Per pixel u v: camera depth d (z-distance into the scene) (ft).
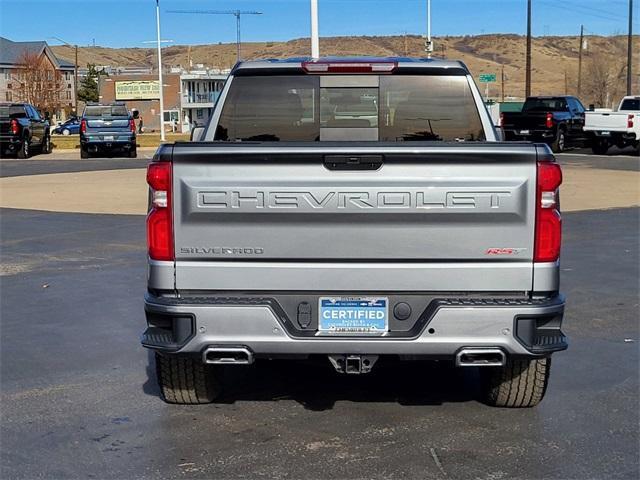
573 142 114.42
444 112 20.71
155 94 333.62
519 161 15.81
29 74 355.36
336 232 16.03
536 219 15.90
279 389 20.54
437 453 16.49
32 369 22.16
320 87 20.63
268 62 20.54
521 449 16.67
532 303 15.94
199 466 15.97
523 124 107.55
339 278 16.12
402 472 15.60
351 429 17.83
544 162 15.81
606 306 28.84
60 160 109.60
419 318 16.19
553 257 16.06
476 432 17.60
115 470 15.81
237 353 16.24
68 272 35.12
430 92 20.66
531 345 16.01
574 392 20.12
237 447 16.89
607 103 270.26
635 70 383.65
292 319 16.31
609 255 38.63
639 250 39.93
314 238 16.06
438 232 15.97
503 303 15.90
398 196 15.87
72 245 41.86
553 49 559.79
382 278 16.08
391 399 19.77
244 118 20.80
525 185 15.81
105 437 17.46
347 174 15.89
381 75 20.56
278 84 20.63
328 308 16.26
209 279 16.26
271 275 16.17
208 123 20.74
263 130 20.83
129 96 336.29
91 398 19.89
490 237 15.97
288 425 18.08
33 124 117.80
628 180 73.67
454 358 16.08
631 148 117.91
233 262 16.22
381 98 20.71
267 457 16.37
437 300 16.03
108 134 112.47
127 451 16.71
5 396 20.03
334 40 480.23
